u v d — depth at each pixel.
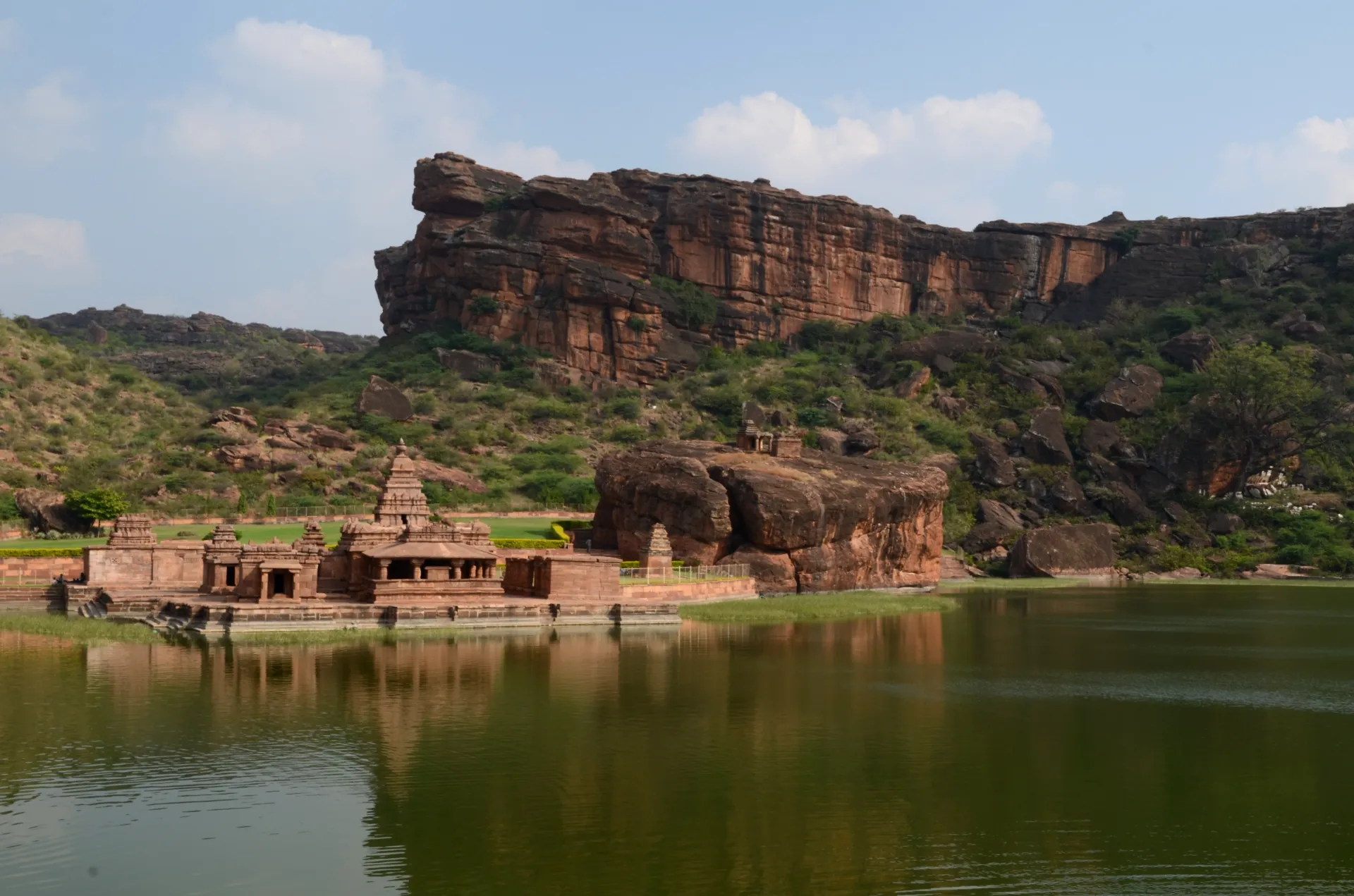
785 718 35.81
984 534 111.44
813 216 174.75
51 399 130.00
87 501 94.44
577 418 143.25
